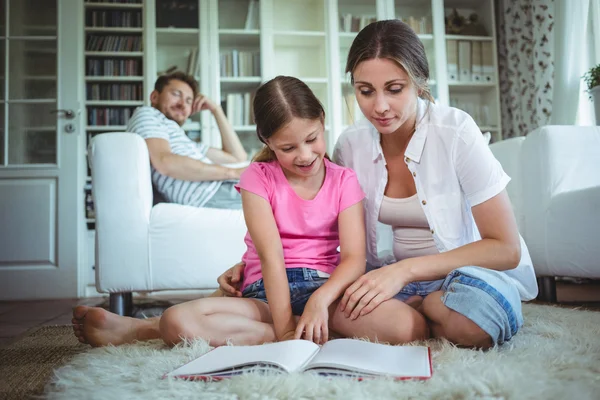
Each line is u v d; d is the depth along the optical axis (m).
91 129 3.71
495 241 1.06
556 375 0.75
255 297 1.16
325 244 1.17
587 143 1.90
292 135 1.02
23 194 3.24
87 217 3.41
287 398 0.68
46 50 3.37
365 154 1.25
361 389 0.68
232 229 1.98
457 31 4.02
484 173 1.08
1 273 3.17
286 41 3.96
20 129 3.31
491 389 0.68
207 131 3.76
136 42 3.82
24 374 1.00
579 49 3.08
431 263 1.02
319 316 0.95
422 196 1.16
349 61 1.04
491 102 4.02
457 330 0.92
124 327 1.17
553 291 2.00
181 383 0.75
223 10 3.93
